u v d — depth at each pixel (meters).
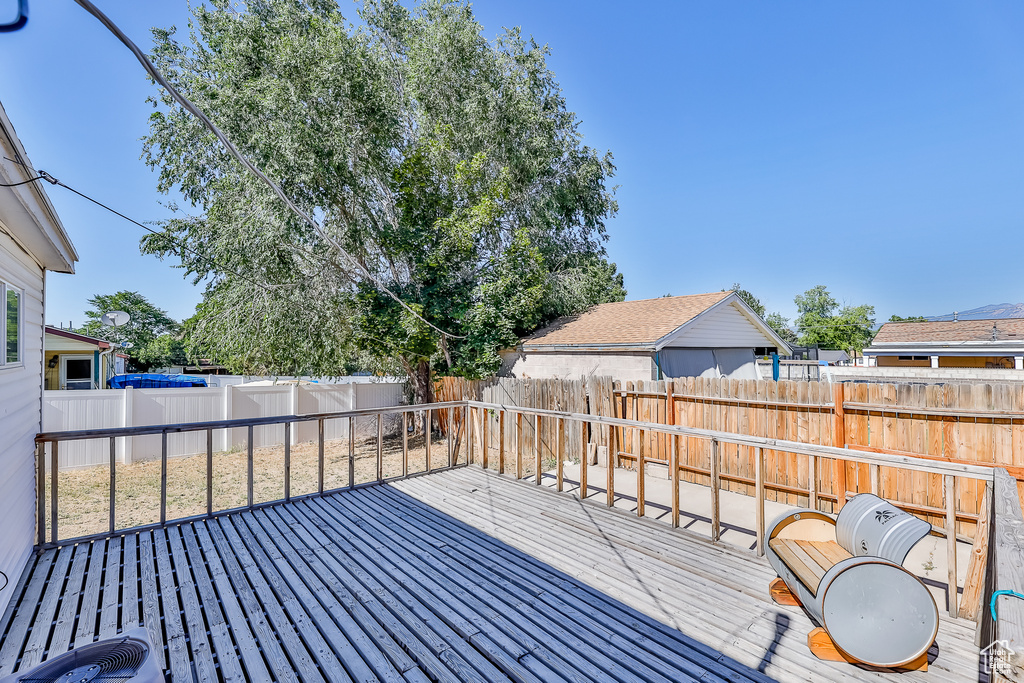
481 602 2.92
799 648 2.46
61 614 2.72
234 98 9.42
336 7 11.32
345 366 12.02
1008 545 1.46
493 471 6.27
